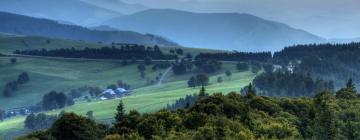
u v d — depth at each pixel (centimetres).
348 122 12156
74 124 11031
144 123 11100
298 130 11950
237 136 9931
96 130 11419
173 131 10681
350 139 11756
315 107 13388
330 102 15225
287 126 11225
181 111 13412
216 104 12862
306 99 16812
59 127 11081
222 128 10325
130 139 10181
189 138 9994
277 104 14600
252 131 11069
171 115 12131
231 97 14300
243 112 12575
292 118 12888
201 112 11975
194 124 11450
